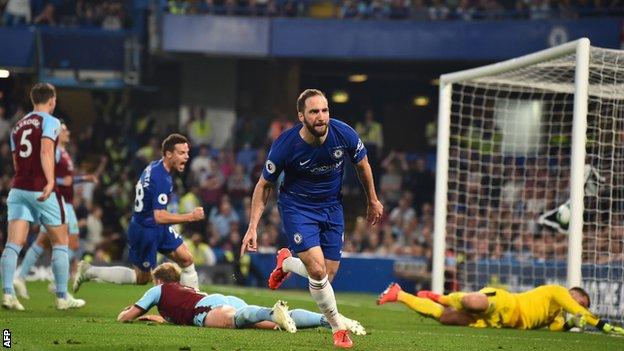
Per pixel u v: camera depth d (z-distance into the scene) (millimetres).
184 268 31219
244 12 73062
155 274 25578
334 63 79125
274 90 77750
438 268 39469
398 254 60156
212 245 61031
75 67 72375
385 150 81688
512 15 70062
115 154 71688
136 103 77875
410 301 30922
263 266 59062
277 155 20500
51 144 28062
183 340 20750
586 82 33281
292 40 70500
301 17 71750
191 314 24375
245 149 70875
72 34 72312
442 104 40500
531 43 66312
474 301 29797
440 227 39688
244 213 63625
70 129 76375
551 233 51406
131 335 21484
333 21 70188
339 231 21688
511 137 65312
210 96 75750
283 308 22875
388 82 81938
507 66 37000
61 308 29719
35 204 28641
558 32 65500
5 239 60688
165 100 78375
